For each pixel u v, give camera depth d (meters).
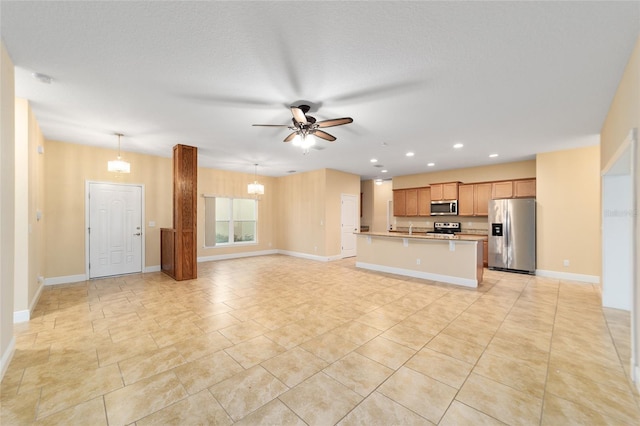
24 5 1.70
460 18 1.82
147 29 1.93
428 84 2.71
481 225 6.92
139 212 5.68
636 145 2.08
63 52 2.20
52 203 4.73
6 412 1.69
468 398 1.83
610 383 2.00
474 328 2.95
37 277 3.94
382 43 2.09
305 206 7.84
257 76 2.58
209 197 7.31
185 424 1.61
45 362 2.26
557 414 1.69
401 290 4.42
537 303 3.77
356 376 2.08
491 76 2.55
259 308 3.56
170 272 5.33
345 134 4.30
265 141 4.75
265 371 2.14
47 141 4.67
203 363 2.26
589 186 4.96
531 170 6.04
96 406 1.75
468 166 6.80
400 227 8.34
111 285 4.69
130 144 4.98
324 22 1.86
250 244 8.14
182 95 2.96
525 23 1.86
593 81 2.62
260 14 1.79
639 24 1.85
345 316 3.29
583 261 5.01
